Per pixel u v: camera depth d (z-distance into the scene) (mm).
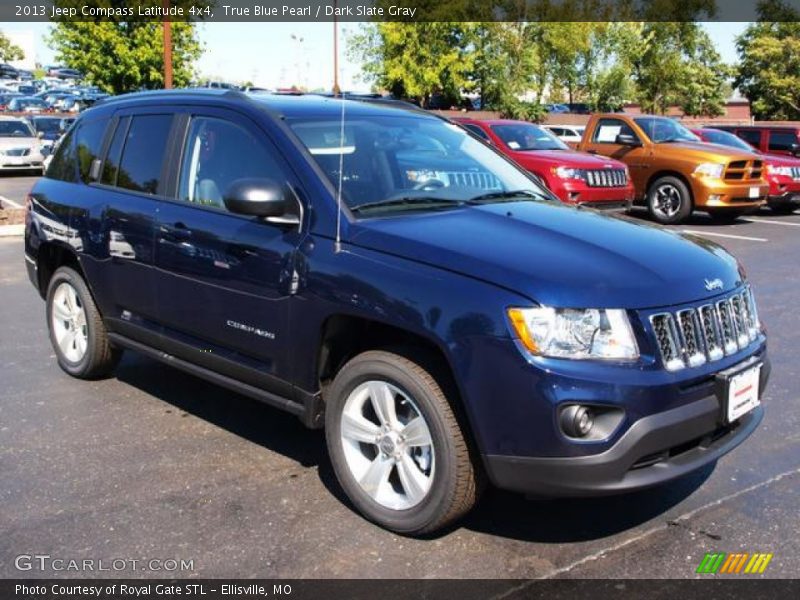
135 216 4641
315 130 4109
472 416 3141
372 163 4098
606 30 41188
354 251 3523
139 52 22703
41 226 5586
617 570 3242
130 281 4738
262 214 3691
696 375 3205
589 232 3678
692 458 3258
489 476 3186
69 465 4191
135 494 3875
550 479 3055
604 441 3018
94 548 3396
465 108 38500
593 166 12258
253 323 3939
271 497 3855
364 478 3582
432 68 34562
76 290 5332
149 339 4727
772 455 4359
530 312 3031
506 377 3039
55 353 5918
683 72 43438
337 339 3688
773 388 5449
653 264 3377
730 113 50938
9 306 7746
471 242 3398
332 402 3660
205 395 5266
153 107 4871
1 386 5414
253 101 4289
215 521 3623
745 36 44438
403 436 3445
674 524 3611
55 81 68500
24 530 3537
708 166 13594
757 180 14062
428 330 3193
